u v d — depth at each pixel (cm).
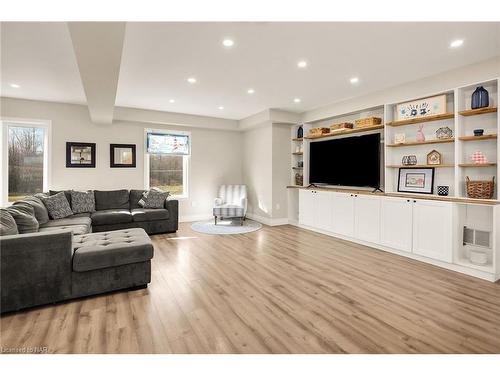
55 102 505
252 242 452
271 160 597
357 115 495
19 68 339
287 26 240
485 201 295
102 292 255
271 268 328
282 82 392
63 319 214
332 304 239
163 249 410
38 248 231
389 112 412
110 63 250
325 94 451
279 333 196
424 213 347
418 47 280
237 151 708
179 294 259
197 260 358
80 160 531
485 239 319
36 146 507
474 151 331
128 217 477
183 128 640
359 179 464
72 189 524
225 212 597
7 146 486
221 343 184
